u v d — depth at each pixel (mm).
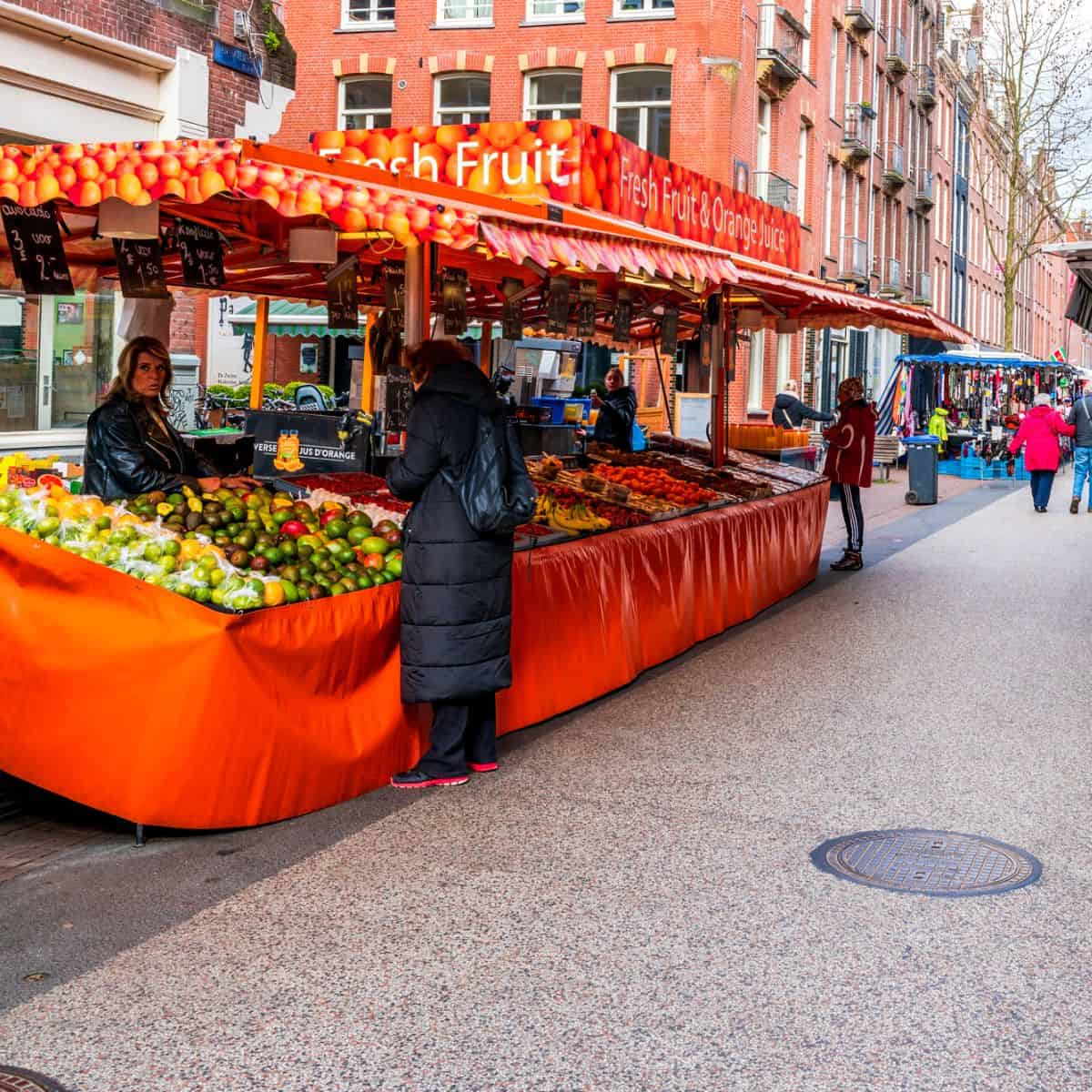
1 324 12438
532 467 9367
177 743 5188
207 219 7016
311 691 5695
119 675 5188
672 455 13242
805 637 10125
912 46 44906
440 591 5969
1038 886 4984
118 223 6070
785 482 13008
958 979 4184
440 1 28156
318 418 8852
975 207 59281
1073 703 7988
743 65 27922
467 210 5750
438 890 4914
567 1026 3869
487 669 6059
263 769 5457
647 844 5441
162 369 6746
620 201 9531
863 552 15750
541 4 27672
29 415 12820
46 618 5266
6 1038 3783
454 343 6137
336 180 5363
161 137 13555
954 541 16953
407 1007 3984
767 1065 3641
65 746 5273
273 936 4496
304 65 28781
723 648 9680
